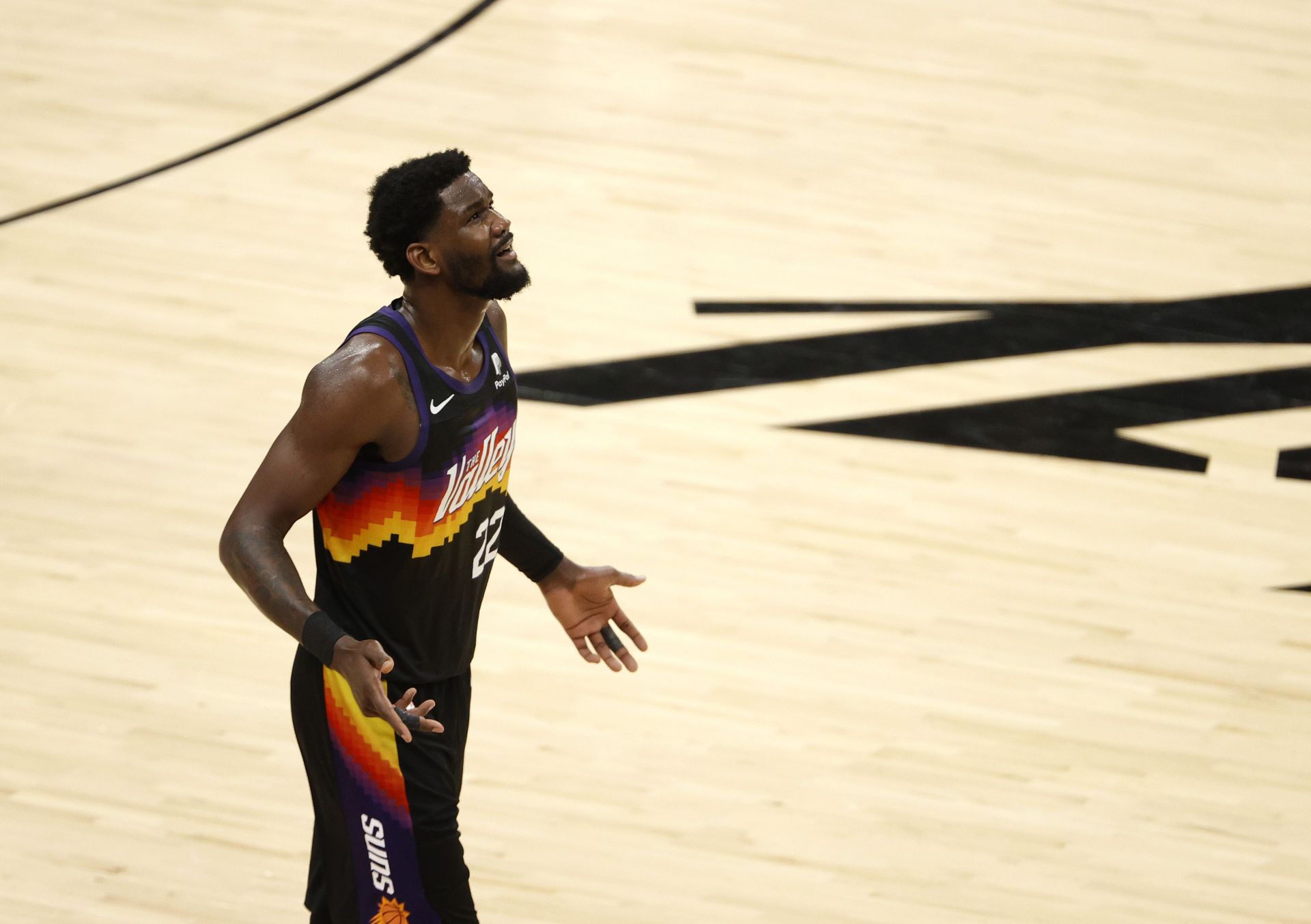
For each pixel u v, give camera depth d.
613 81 24.30
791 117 23.56
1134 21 27.19
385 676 8.55
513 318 18.53
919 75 24.98
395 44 25.22
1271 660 13.62
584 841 11.18
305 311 18.53
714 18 26.55
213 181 21.19
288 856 10.89
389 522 8.30
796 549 14.91
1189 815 11.73
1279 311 19.28
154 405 16.70
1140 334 18.72
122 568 14.17
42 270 19.06
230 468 15.76
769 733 12.47
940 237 20.70
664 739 12.34
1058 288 19.66
